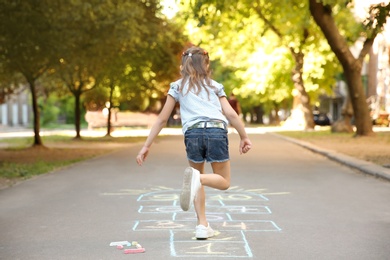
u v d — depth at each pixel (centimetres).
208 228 581
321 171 1284
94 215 725
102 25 1667
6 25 1457
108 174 1230
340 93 6438
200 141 544
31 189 983
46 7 1409
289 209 770
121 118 4709
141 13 1858
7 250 537
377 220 690
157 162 1538
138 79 3020
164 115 556
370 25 1429
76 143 2589
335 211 754
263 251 527
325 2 1686
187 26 3066
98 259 499
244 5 2717
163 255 510
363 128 2544
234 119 550
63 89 3016
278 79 4012
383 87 4669
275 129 4244
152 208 780
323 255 514
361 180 1109
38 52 1627
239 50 3722
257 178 1147
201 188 577
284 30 3147
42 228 643
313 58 3525
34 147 2148
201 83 556
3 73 2077
